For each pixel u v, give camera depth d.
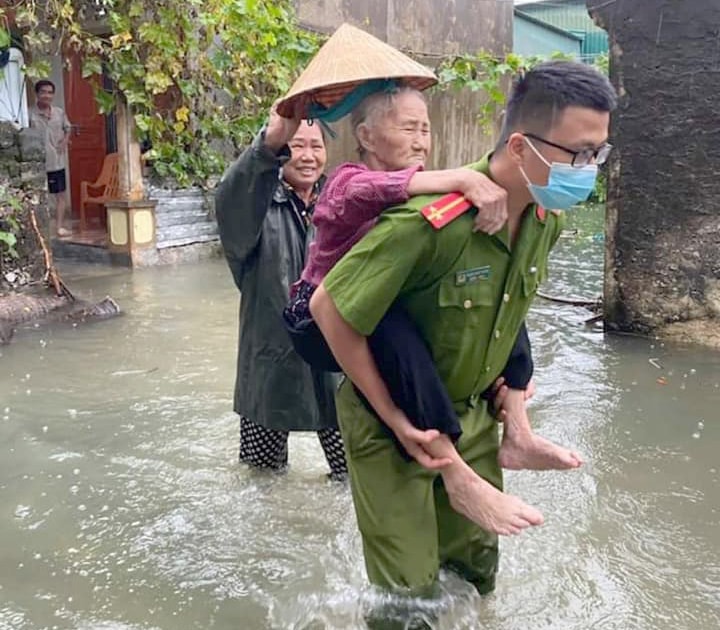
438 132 12.02
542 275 2.32
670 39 5.30
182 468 3.63
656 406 4.37
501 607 2.57
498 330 2.23
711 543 2.97
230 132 9.40
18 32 8.29
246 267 3.37
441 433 2.18
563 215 2.35
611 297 5.82
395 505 2.30
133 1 7.97
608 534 3.04
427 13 11.71
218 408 4.39
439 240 2.01
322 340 2.35
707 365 5.06
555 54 9.14
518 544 2.95
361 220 2.13
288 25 9.05
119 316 6.43
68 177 10.95
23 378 4.89
